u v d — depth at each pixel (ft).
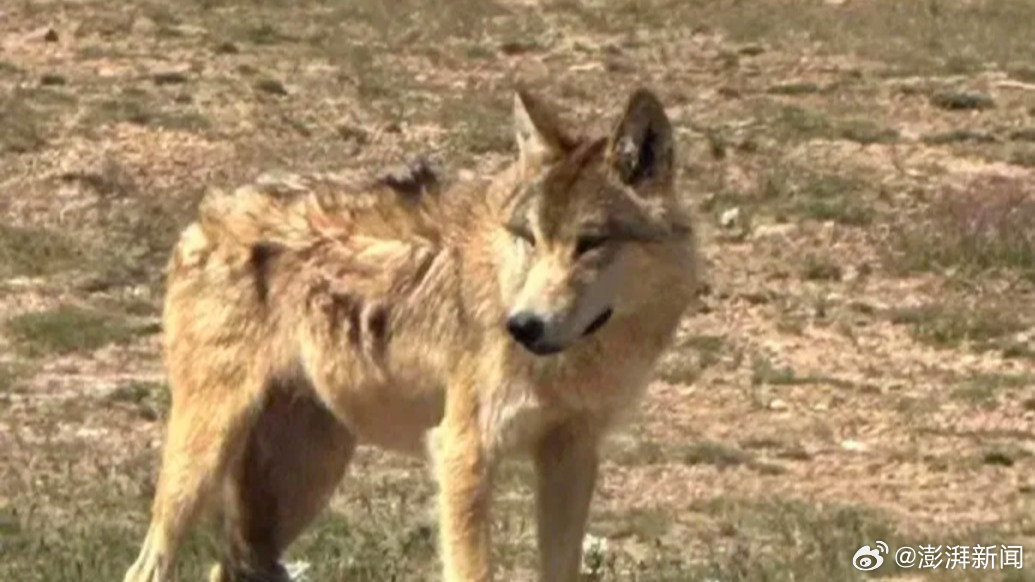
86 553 71.31
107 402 96.73
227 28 195.00
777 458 91.56
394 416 62.54
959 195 140.97
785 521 80.12
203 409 63.93
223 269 63.82
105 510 78.95
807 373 105.81
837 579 71.92
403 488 83.46
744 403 100.07
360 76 177.68
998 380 104.37
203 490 63.82
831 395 101.81
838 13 221.05
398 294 60.85
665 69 191.93
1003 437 95.30
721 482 87.56
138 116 155.94
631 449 90.17
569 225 56.75
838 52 199.93
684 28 212.84
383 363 61.36
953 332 113.19
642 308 58.03
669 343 59.47
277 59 184.14
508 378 58.65
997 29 212.43
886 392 102.73
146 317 113.70
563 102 176.96
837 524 79.56
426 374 60.64
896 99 178.60
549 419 59.47
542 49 199.93
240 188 65.41
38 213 133.39
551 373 58.23
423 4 214.90
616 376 58.70
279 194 64.39
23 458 87.40
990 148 160.66
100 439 91.09
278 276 63.05
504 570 73.00
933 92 179.22
